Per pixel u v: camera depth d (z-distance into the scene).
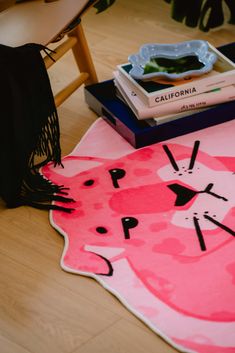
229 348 1.33
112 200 1.74
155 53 2.07
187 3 2.40
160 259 1.55
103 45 2.46
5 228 1.69
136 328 1.40
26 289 1.52
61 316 1.45
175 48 2.08
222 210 1.67
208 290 1.46
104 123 2.05
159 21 2.59
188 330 1.38
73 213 1.71
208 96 1.94
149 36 2.50
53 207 1.73
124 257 1.56
